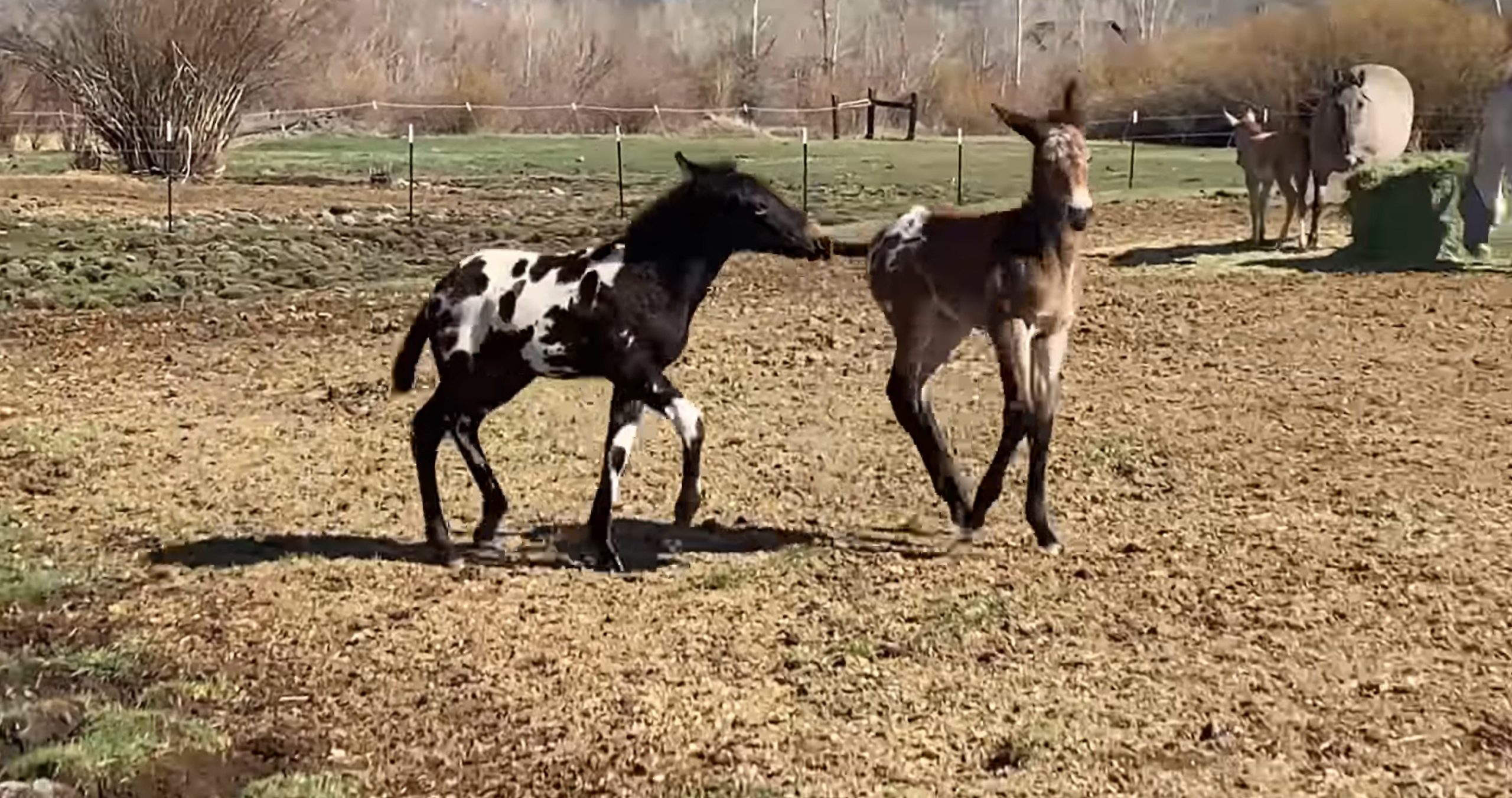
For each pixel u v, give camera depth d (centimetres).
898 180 3384
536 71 6109
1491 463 1198
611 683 841
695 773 736
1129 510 1113
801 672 845
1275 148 2225
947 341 1066
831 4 7788
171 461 1298
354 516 1151
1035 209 994
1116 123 4522
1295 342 1625
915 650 868
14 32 3775
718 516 1130
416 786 739
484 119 5456
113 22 3575
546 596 976
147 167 3631
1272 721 766
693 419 1034
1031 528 1056
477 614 947
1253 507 1108
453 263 2384
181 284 2169
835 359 1605
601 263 1007
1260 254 2194
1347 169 2161
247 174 3697
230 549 1083
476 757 767
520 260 1030
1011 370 1010
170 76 3572
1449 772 711
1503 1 4128
